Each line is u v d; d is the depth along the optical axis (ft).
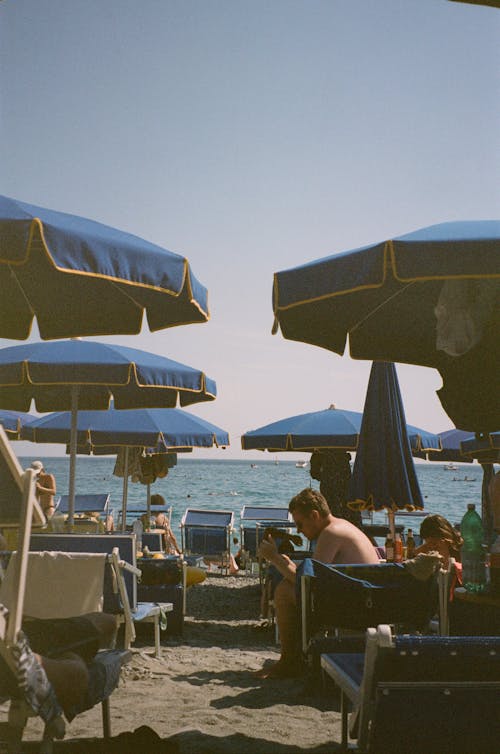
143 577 22.94
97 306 19.49
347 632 14.79
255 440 31.71
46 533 18.63
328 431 30.25
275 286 12.71
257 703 14.40
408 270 11.20
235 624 25.72
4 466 7.58
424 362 18.10
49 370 21.81
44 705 7.64
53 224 12.09
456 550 17.87
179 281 14.03
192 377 23.53
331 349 17.26
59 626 9.08
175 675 17.11
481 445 27.61
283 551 22.93
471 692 8.08
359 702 8.92
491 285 15.29
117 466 40.98
